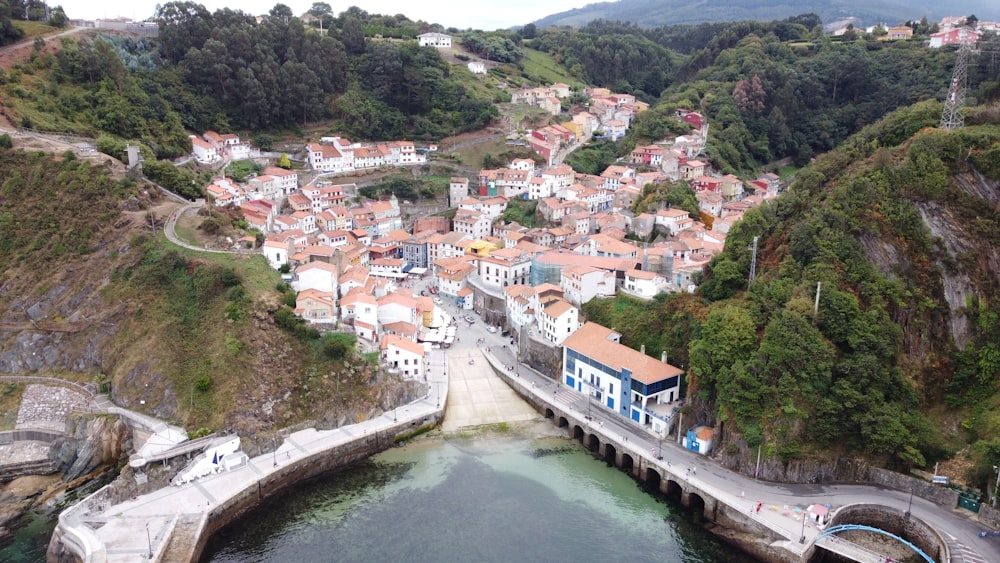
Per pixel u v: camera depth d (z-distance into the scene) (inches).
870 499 3511.3
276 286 4894.2
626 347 4628.4
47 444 4114.2
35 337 4628.4
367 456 4239.7
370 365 4616.1
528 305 5354.3
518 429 4552.2
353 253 6412.4
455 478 4005.9
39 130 5930.1
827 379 3735.2
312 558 3321.9
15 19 7667.3
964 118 4680.1
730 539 3467.0
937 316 3956.7
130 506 3516.2
